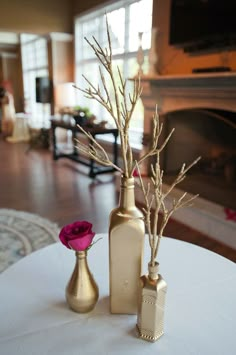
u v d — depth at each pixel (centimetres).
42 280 106
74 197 337
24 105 800
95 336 83
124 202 84
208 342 81
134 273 87
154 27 353
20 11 525
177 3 297
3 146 646
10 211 296
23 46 762
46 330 85
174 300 96
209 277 107
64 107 509
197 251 124
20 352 77
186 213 268
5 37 742
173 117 312
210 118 279
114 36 470
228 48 268
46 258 119
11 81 844
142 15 410
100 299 98
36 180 400
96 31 512
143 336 82
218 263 116
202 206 261
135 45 432
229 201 260
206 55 293
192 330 85
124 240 84
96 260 117
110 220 85
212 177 283
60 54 570
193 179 298
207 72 264
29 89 782
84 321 89
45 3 540
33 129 652
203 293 99
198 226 260
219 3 254
